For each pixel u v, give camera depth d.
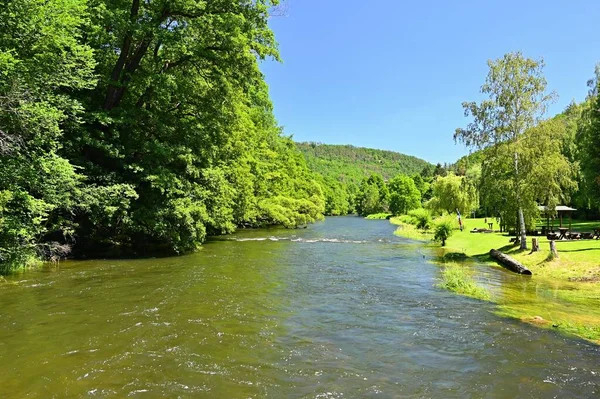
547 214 22.58
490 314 10.20
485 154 21.83
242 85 22.16
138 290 12.16
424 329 8.93
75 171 17.36
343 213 132.38
